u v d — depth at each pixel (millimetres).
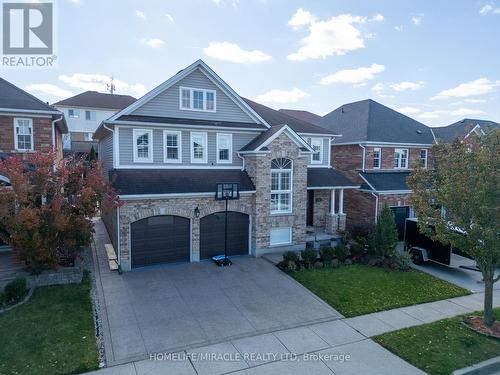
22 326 9641
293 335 9883
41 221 12008
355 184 21062
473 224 10094
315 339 9688
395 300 12547
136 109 16578
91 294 12164
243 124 18859
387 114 27359
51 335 9242
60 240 12602
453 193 10141
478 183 9555
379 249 16656
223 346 9211
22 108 15789
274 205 17781
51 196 12547
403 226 22594
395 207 22266
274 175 17688
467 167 9922
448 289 13828
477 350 9227
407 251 17344
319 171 21406
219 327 10195
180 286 13148
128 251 14734
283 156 17516
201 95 18141
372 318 11102
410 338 9750
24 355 8375
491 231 9375
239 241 17391
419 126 27797
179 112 17594
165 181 15852
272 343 9422
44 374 7750
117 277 13898
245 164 18203
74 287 12516
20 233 11742
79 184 12867
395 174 24141
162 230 15586
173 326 10148
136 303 11578
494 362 8695
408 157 25172
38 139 16391
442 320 10977
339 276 14680
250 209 17359
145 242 15273
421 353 9000
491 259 10188
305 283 13742
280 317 10945
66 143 39875
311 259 15680
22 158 14523
